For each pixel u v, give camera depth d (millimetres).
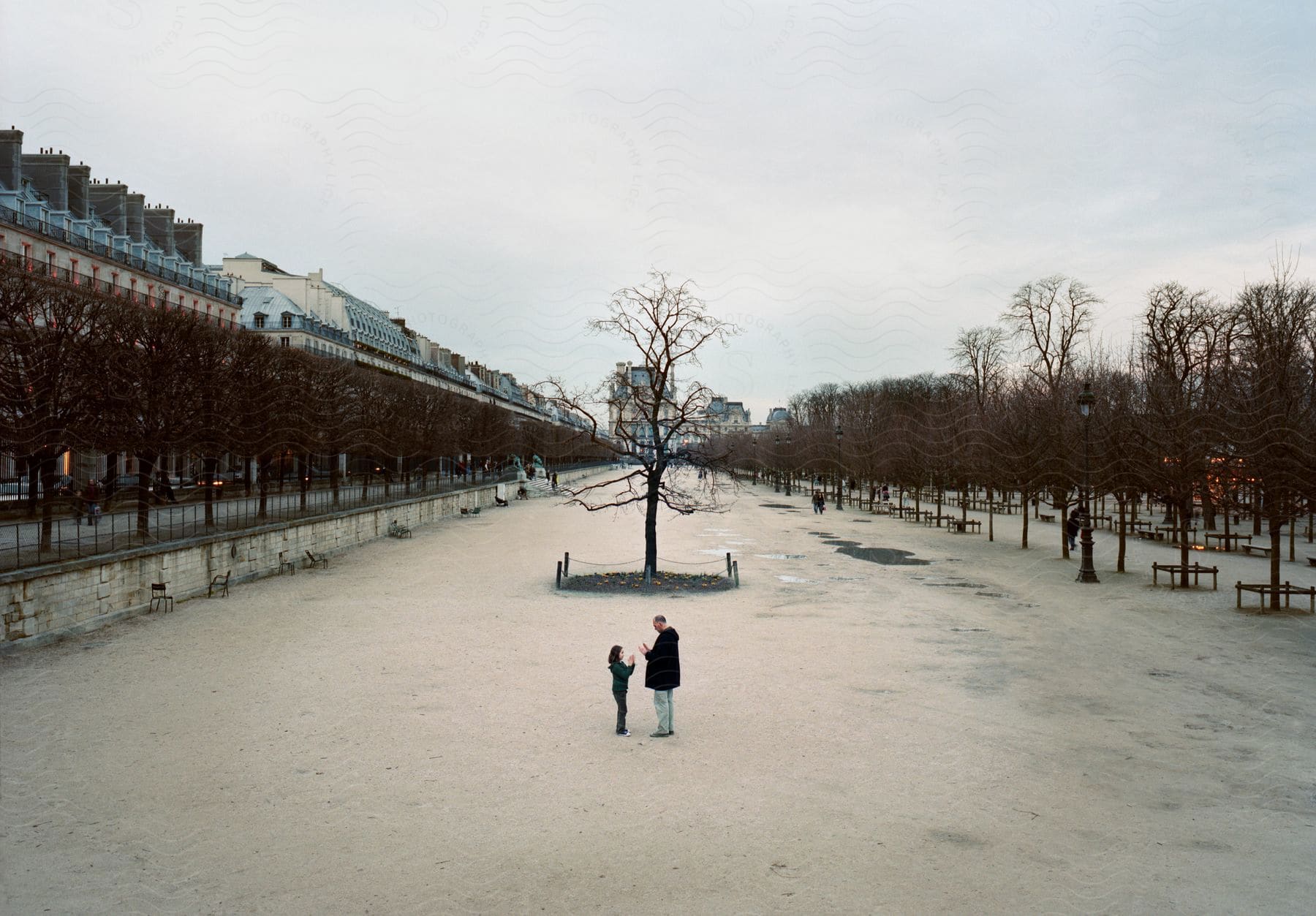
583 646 23219
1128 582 35531
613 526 66938
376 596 31875
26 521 36375
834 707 17469
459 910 9461
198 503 39438
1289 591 27688
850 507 92250
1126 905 9555
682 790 13047
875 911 9438
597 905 9586
